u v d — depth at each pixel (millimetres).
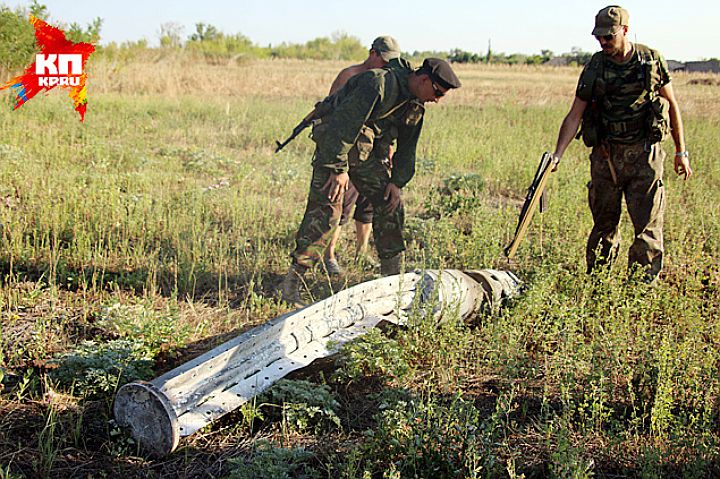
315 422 3715
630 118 5172
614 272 5488
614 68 5129
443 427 3391
